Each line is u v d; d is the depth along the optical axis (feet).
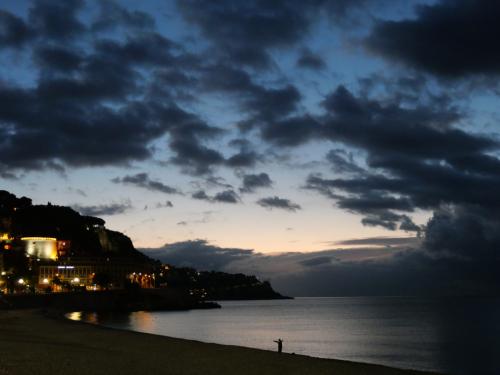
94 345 177.78
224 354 159.12
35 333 228.22
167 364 135.33
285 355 161.99
